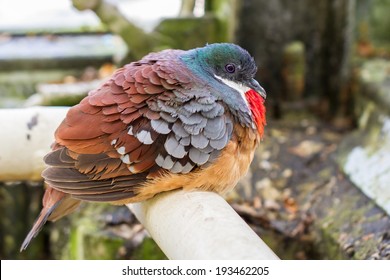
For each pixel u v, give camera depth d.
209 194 3.78
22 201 6.75
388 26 7.90
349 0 6.97
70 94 6.79
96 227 5.61
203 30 7.20
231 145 3.82
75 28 8.37
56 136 3.73
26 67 7.68
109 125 3.68
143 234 5.48
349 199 5.58
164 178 3.72
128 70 3.85
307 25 7.04
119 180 3.73
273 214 5.76
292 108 7.10
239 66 4.09
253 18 7.02
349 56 7.09
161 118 3.71
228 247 3.24
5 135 4.48
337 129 6.94
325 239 5.35
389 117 6.39
